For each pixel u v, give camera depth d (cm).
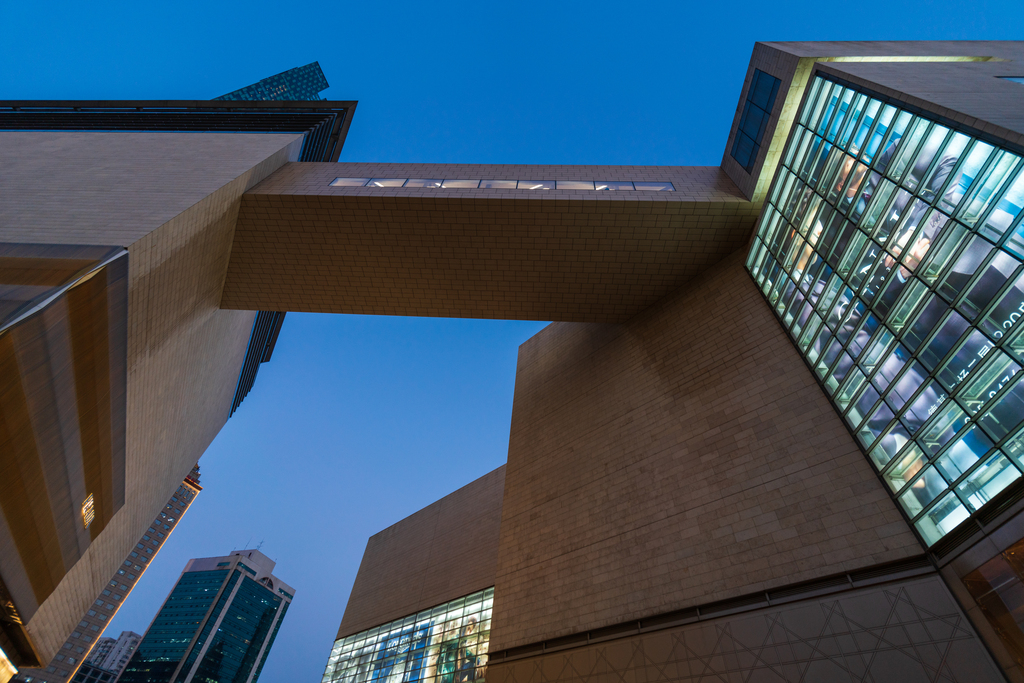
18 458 1952
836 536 2047
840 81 2588
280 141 3925
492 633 3028
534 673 2638
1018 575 1503
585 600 2692
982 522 1644
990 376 1659
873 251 2253
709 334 3222
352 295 3803
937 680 1609
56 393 2064
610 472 3128
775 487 2336
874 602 1838
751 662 1975
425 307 3888
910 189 2069
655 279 3631
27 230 2394
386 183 3534
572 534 3047
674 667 2158
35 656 3084
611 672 2344
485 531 5188
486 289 3728
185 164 3338
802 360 2647
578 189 3466
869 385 2191
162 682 19750
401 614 5247
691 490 2631
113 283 2291
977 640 1599
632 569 2598
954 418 1773
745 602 2128
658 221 3322
